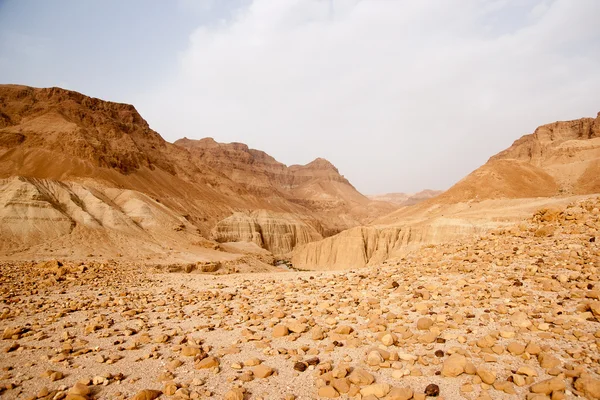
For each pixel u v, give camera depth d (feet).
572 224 52.21
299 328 32.22
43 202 182.29
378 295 41.09
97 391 23.06
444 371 22.70
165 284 65.31
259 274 79.00
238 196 557.74
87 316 41.39
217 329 35.14
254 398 21.62
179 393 22.07
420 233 270.67
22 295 53.62
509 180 389.39
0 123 388.57
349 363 25.41
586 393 18.92
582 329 25.91
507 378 21.75
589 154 449.48
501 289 35.65
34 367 26.94
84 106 463.42
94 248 170.91
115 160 368.07
